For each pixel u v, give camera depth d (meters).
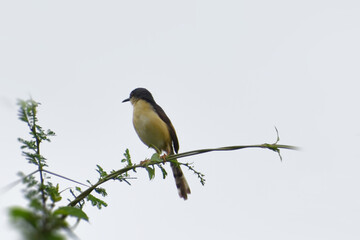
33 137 5.92
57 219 2.93
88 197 6.53
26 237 2.50
